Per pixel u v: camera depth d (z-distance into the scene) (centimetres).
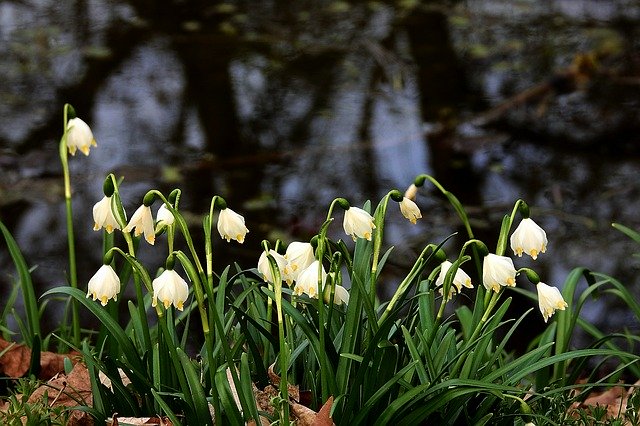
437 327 398
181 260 369
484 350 420
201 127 1215
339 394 402
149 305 663
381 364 397
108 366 414
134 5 1700
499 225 972
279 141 1180
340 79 1392
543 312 371
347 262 396
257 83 1367
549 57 1474
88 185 1054
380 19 1664
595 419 466
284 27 1617
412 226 973
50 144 1148
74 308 579
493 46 1520
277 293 376
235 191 1036
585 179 1073
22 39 1511
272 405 398
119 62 1431
